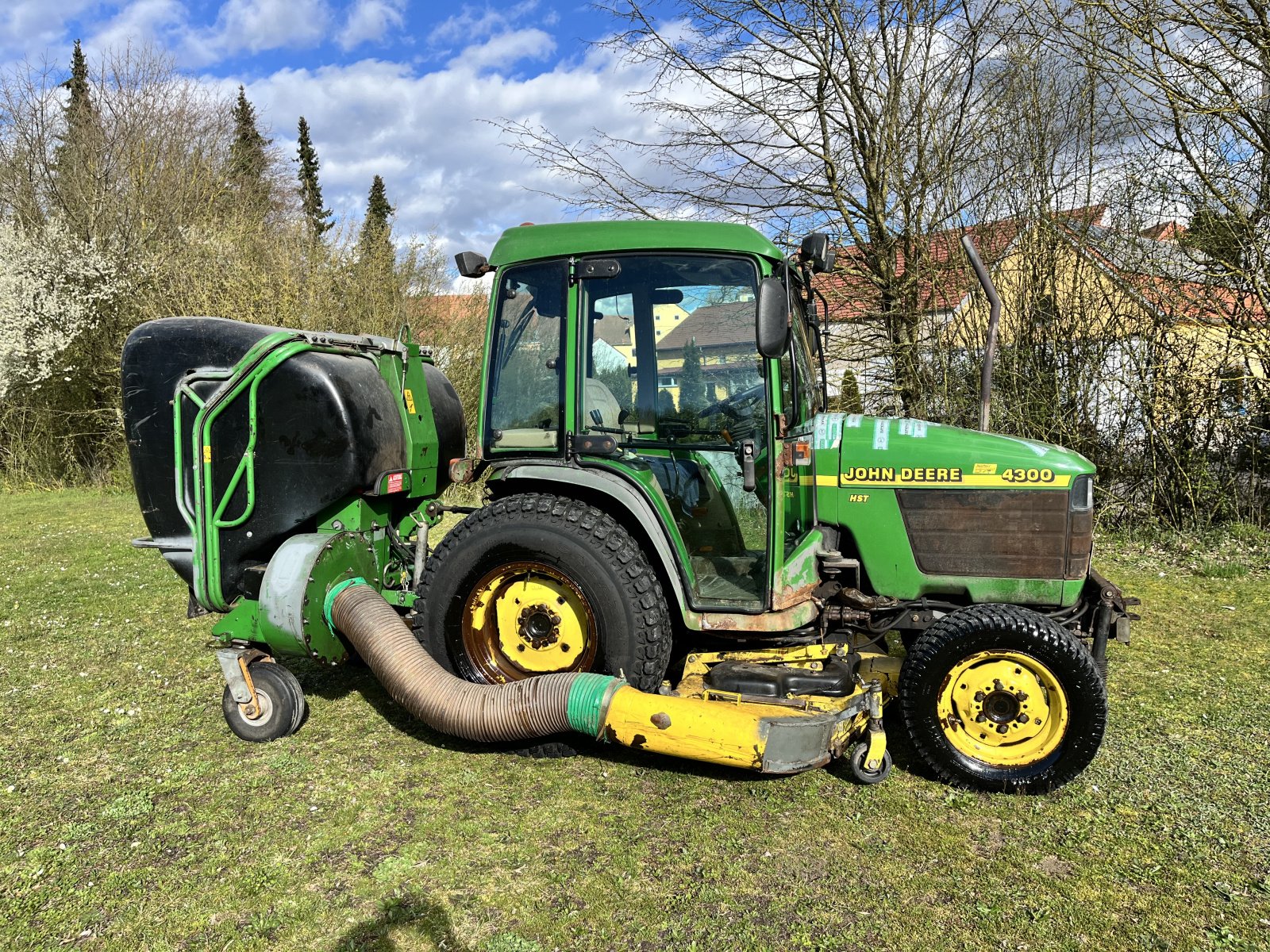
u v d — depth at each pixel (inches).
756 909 96.0
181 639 199.8
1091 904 96.1
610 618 129.6
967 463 132.4
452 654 137.5
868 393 351.6
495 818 116.3
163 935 92.4
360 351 151.2
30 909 96.4
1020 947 89.3
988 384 145.6
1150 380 286.5
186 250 493.7
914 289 339.0
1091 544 132.8
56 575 267.7
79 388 503.8
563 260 137.3
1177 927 91.9
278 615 133.4
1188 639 188.5
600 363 137.6
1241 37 259.3
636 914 95.3
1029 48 301.9
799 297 151.2
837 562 133.6
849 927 92.7
